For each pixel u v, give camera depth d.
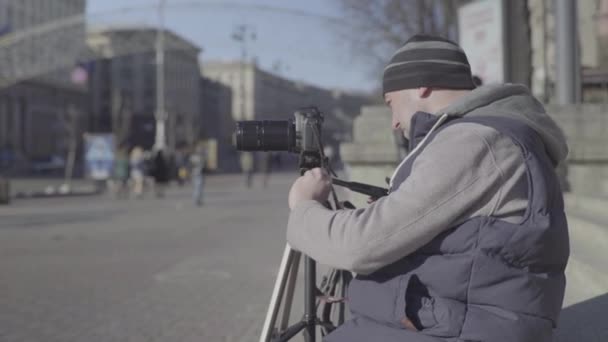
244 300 6.05
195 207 18.31
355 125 7.43
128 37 48.16
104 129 96.25
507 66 10.09
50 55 51.53
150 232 11.70
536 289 1.76
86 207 19.12
